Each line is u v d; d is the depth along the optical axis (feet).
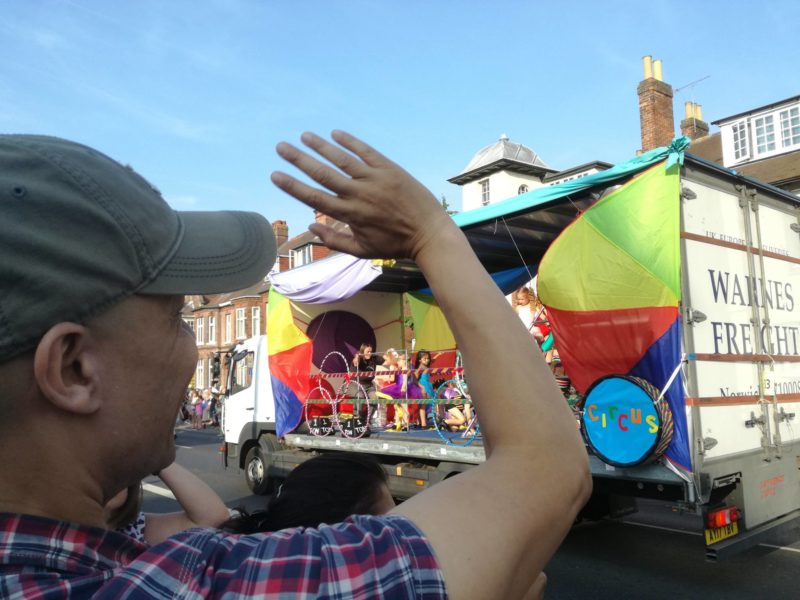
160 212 2.56
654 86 69.15
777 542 16.57
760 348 17.70
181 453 53.47
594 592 16.97
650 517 25.48
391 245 2.87
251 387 33.63
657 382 15.69
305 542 2.28
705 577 17.81
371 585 2.13
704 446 15.37
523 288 25.73
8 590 2.02
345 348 33.42
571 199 19.26
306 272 28.48
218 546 2.31
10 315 2.13
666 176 16.11
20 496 2.29
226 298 131.95
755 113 58.49
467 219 21.58
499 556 2.28
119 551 2.39
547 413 2.65
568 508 2.56
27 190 2.19
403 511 2.44
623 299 16.21
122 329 2.38
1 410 2.22
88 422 2.36
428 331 34.94
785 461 17.72
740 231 17.93
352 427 26.66
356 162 2.71
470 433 22.66
